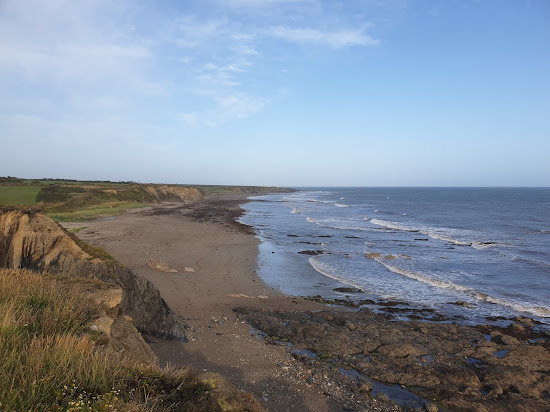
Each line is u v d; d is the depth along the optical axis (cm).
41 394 425
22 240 1085
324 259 2697
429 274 2303
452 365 1101
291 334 1286
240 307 1551
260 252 2856
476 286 2041
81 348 541
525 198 13862
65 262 1088
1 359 455
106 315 730
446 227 4856
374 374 1038
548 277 2242
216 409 497
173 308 1466
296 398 881
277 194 18338
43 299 685
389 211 7575
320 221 5378
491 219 5966
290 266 2436
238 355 1080
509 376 1012
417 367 1076
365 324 1423
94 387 469
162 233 3416
